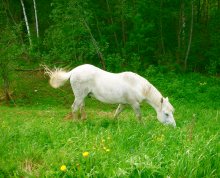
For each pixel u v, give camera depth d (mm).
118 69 25703
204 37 29344
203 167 6145
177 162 6078
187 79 24969
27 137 8742
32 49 26500
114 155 6773
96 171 5867
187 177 5891
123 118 13320
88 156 6340
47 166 6254
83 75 11703
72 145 7539
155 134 8648
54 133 8984
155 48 28969
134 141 8055
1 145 7566
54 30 24234
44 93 22641
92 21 27172
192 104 19906
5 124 11305
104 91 11539
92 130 9820
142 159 6223
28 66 26375
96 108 19703
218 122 13125
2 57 20375
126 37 29359
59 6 23828
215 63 27031
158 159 6254
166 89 22391
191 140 7512
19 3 31891
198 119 13883
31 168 6426
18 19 32062
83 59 26938
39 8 31422
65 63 25328
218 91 21953
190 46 28438
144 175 5801
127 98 11539
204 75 27406
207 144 6758
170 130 9477
